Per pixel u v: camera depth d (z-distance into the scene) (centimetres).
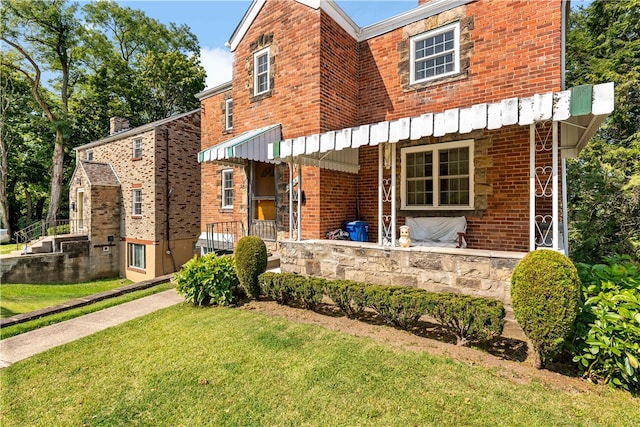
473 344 483
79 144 2745
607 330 367
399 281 626
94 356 502
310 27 890
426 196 898
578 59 1598
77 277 1798
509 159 765
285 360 453
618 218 1274
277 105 976
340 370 420
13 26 2300
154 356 490
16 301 1101
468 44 816
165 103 3058
